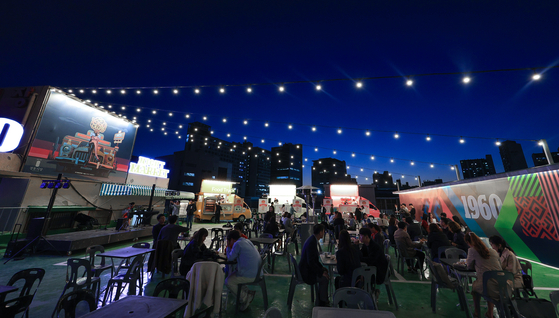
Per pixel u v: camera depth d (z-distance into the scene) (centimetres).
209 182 2050
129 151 1725
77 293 268
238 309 425
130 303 248
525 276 423
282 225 1119
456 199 1264
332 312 233
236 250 439
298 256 912
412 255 657
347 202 2123
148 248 595
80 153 1346
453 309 446
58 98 1229
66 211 1181
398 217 1650
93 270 476
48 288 510
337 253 405
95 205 1377
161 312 230
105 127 1526
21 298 311
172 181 8369
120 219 1081
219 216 1933
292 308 445
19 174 1018
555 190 755
